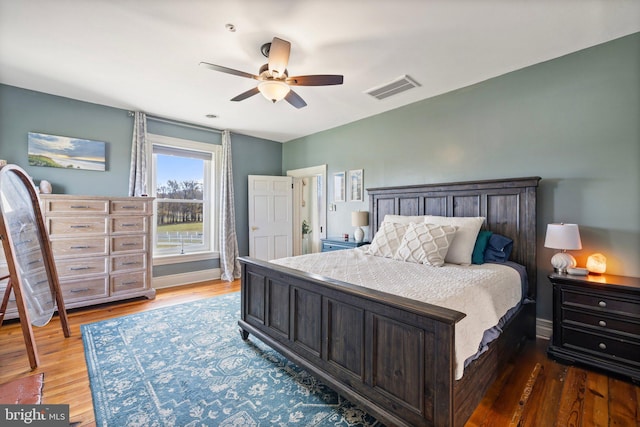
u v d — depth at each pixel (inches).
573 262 91.1
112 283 134.6
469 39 90.2
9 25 83.0
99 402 68.1
